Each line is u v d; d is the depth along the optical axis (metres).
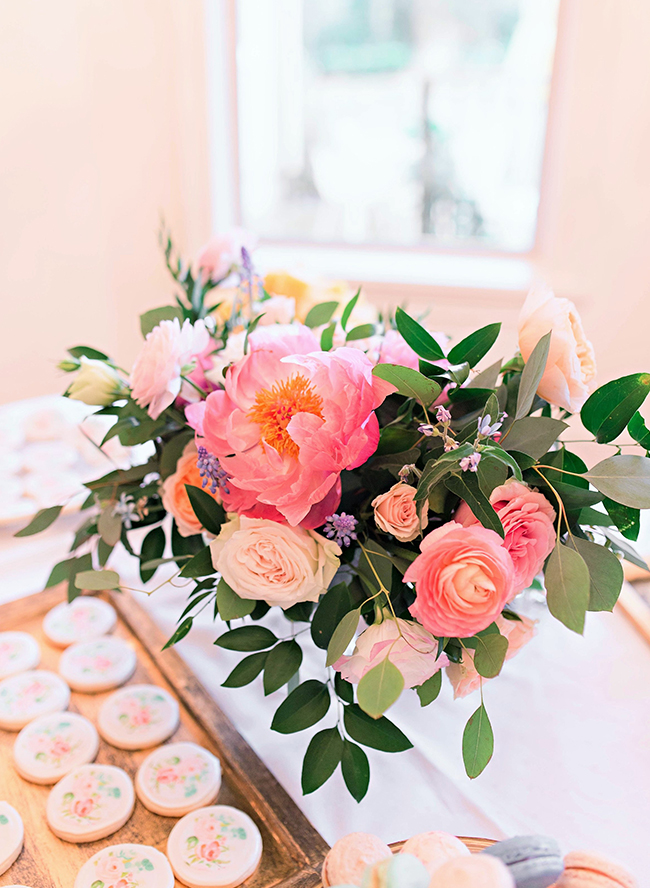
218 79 1.63
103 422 0.98
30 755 0.58
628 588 0.76
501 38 1.78
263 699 0.65
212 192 1.67
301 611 0.52
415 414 0.52
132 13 1.45
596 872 0.36
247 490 0.49
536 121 1.83
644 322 1.62
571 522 0.50
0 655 0.69
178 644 0.71
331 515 0.48
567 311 0.48
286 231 2.04
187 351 0.54
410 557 0.48
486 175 1.92
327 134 1.97
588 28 1.42
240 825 0.52
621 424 0.49
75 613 0.74
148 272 1.67
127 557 0.83
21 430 1.05
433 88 1.87
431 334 0.54
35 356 1.60
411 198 2.00
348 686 0.51
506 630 0.51
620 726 0.62
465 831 0.53
